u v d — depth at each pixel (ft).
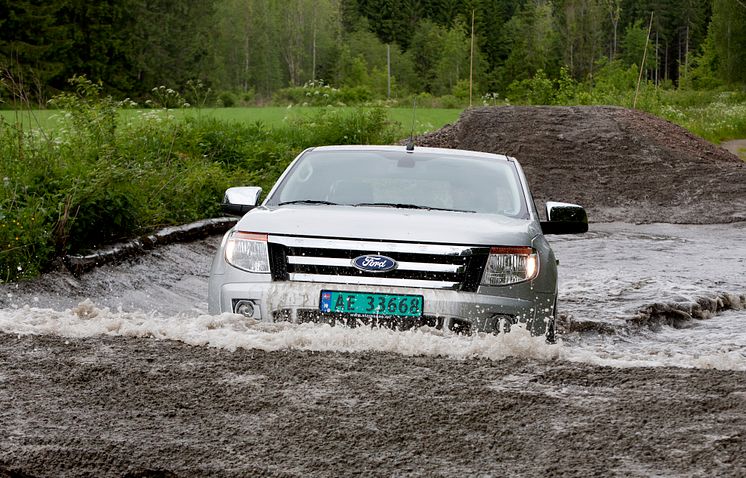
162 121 107.04
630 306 53.72
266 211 37.42
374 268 33.58
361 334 29.19
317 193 40.22
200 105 132.98
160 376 24.88
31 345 28.07
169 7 569.64
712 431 20.16
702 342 46.70
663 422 20.80
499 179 41.70
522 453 19.17
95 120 90.68
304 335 28.99
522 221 37.76
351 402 22.63
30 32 439.63
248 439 20.16
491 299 33.58
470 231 34.81
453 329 33.17
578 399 22.67
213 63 602.85
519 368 25.81
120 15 508.94
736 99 497.46
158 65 549.54
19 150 67.77
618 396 22.89
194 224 77.05
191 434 20.45
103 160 67.10
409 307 33.14
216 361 26.48
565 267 77.92
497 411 21.83
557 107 181.57
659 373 25.26
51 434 20.39
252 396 23.12
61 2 455.22
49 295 51.39
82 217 58.13
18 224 53.93
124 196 63.98
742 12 614.75
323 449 19.56
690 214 118.93
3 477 18.67
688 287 61.87
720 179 137.18
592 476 17.88
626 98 265.34
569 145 154.71
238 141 122.21
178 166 94.68
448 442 19.89
